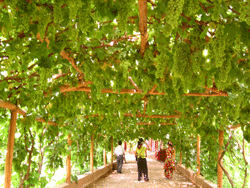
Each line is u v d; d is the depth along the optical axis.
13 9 1.76
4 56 2.80
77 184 7.45
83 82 3.90
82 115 6.82
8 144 3.45
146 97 5.70
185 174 11.01
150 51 3.05
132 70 3.51
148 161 19.80
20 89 3.63
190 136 10.09
